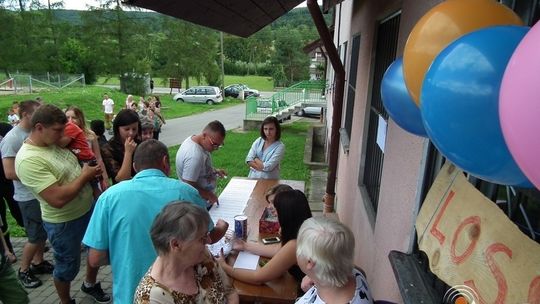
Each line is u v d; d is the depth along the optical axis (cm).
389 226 218
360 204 369
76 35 3189
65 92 2281
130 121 374
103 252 215
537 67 50
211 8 340
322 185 827
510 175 70
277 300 215
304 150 1188
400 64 127
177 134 1548
